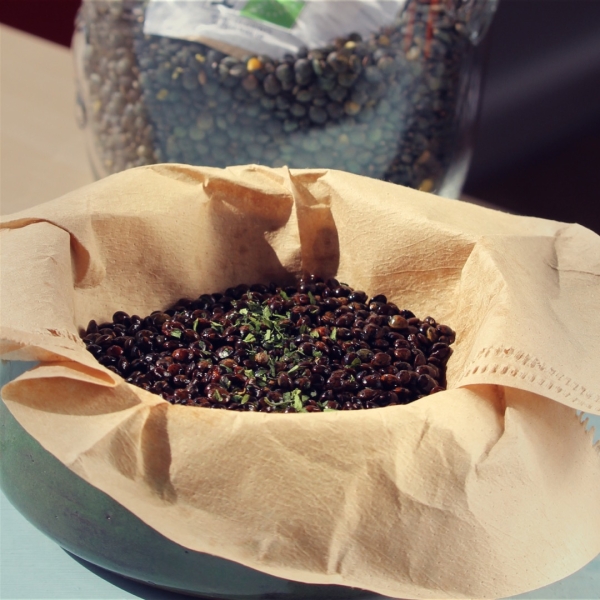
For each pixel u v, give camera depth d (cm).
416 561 25
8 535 29
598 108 62
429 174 39
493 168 63
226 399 29
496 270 30
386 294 33
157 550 26
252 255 34
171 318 32
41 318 27
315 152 37
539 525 26
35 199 43
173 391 29
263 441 25
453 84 38
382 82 36
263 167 34
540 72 61
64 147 47
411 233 32
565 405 28
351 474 25
